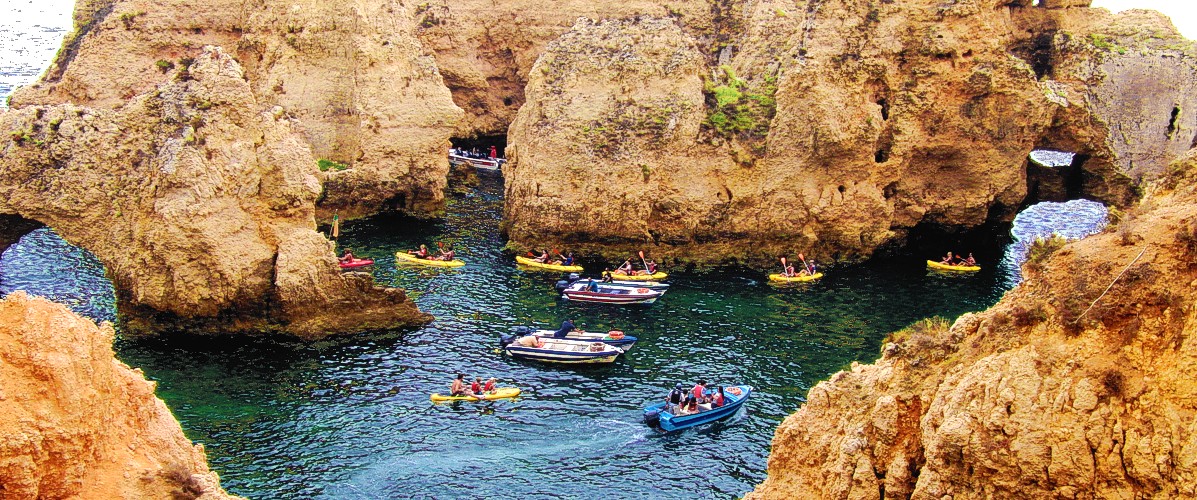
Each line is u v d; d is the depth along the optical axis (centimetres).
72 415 1867
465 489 3544
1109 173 7056
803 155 6619
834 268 6544
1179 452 1598
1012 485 1728
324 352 4762
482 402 4278
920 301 5828
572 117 6775
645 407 4278
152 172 4859
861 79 6569
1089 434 1673
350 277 5069
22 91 8206
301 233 5022
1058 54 7150
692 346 5012
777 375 4641
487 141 9912
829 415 2148
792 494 2161
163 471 2056
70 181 4988
